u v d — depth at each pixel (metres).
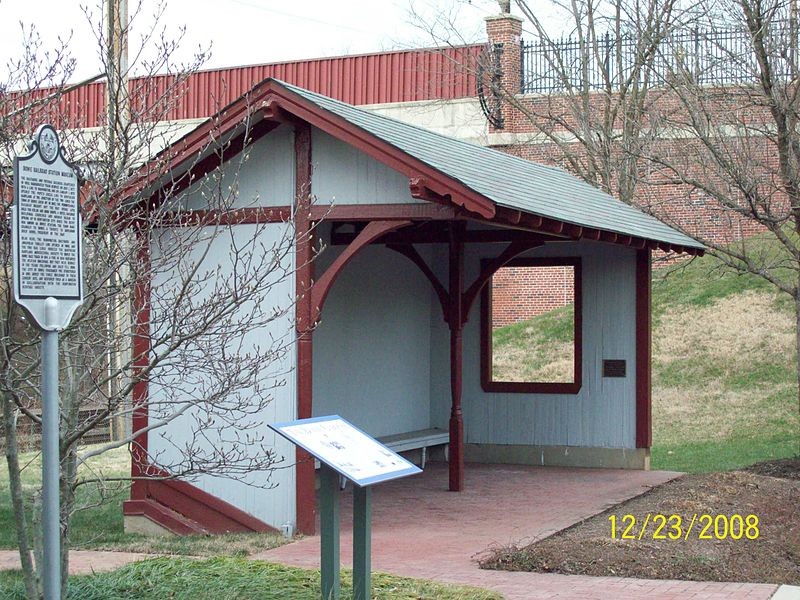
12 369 6.09
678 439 18.91
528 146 23.44
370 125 10.55
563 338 25.30
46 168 4.87
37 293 4.80
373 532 10.41
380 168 10.18
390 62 24.64
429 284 15.98
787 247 15.04
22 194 4.76
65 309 4.91
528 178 13.45
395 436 14.74
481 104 23.41
